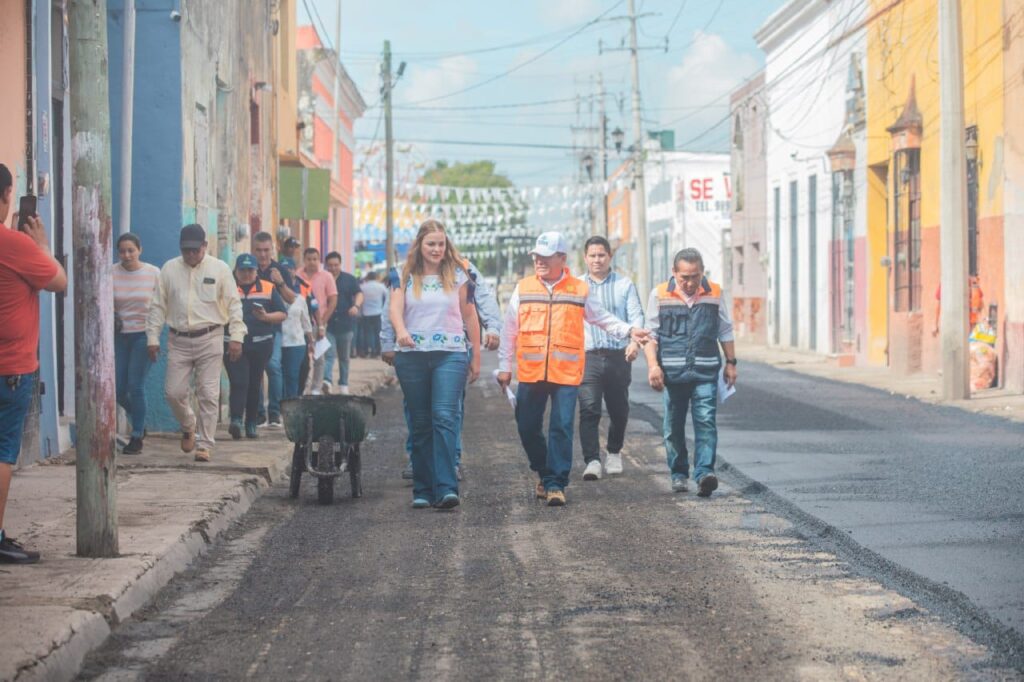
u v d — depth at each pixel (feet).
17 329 26.23
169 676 21.12
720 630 23.31
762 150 156.46
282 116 98.02
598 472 42.47
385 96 173.17
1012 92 74.08
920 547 30.09
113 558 27.73
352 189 189.16
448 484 36.88
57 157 46.68
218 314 44.32
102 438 27.81
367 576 28.25
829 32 123.24
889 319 97.96
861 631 23.13
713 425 39.11
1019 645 21.85
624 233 288.51
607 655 21.83
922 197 93.71
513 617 24.40
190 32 55.88
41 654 20.42
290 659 21.97
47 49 44.04
